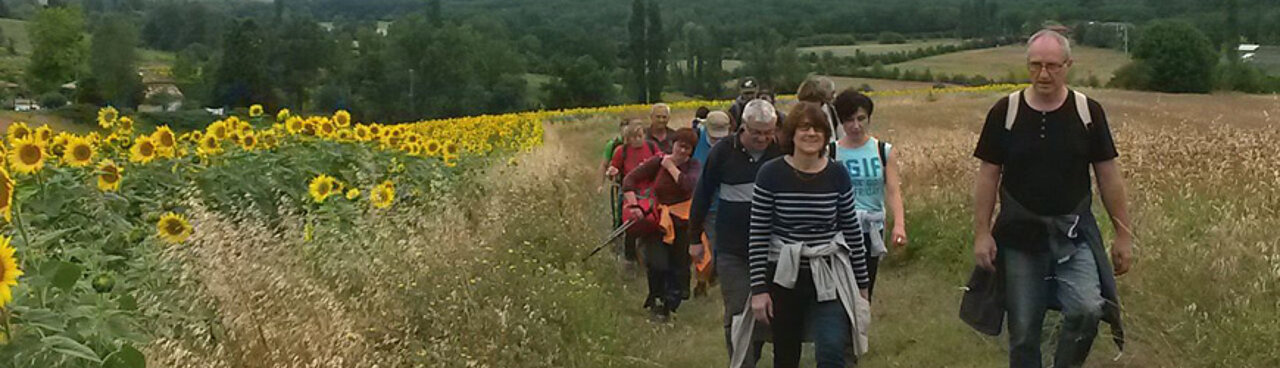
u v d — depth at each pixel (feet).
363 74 347.56
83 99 339.16
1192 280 19.63
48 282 12.53
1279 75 289.12
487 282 21.47
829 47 460.96
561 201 34.78
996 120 16.34
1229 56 318.45
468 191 33.30
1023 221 16.14
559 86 344.90
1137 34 341.00
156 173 24.99
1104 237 23.79
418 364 17.39
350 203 26.08
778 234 16.76
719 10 589.73
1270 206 23.29
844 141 20.39
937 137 53.06
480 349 18.30
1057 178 15.99
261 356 15.75
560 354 19.43
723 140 19.02
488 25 418.72
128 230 19.45
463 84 343.87
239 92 339.57
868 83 318.65
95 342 13.34
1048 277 16.20
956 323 22.52
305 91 349.41
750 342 17.62
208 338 15.87
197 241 18.58
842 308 16.65
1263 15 370.53
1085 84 289.12
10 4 632.79
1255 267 19.54
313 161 29.66
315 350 16.01
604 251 29.84
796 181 16.60
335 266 20.84
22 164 18.98
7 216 12.60
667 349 22.24
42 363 12.09
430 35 346.74
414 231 24.49
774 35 370.53
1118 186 16.17
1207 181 25.81
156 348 14.78
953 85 306.14
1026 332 16.03
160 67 435.53
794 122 16.62
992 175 16.56
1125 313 20.18
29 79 341.82
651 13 369.30
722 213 18.72
